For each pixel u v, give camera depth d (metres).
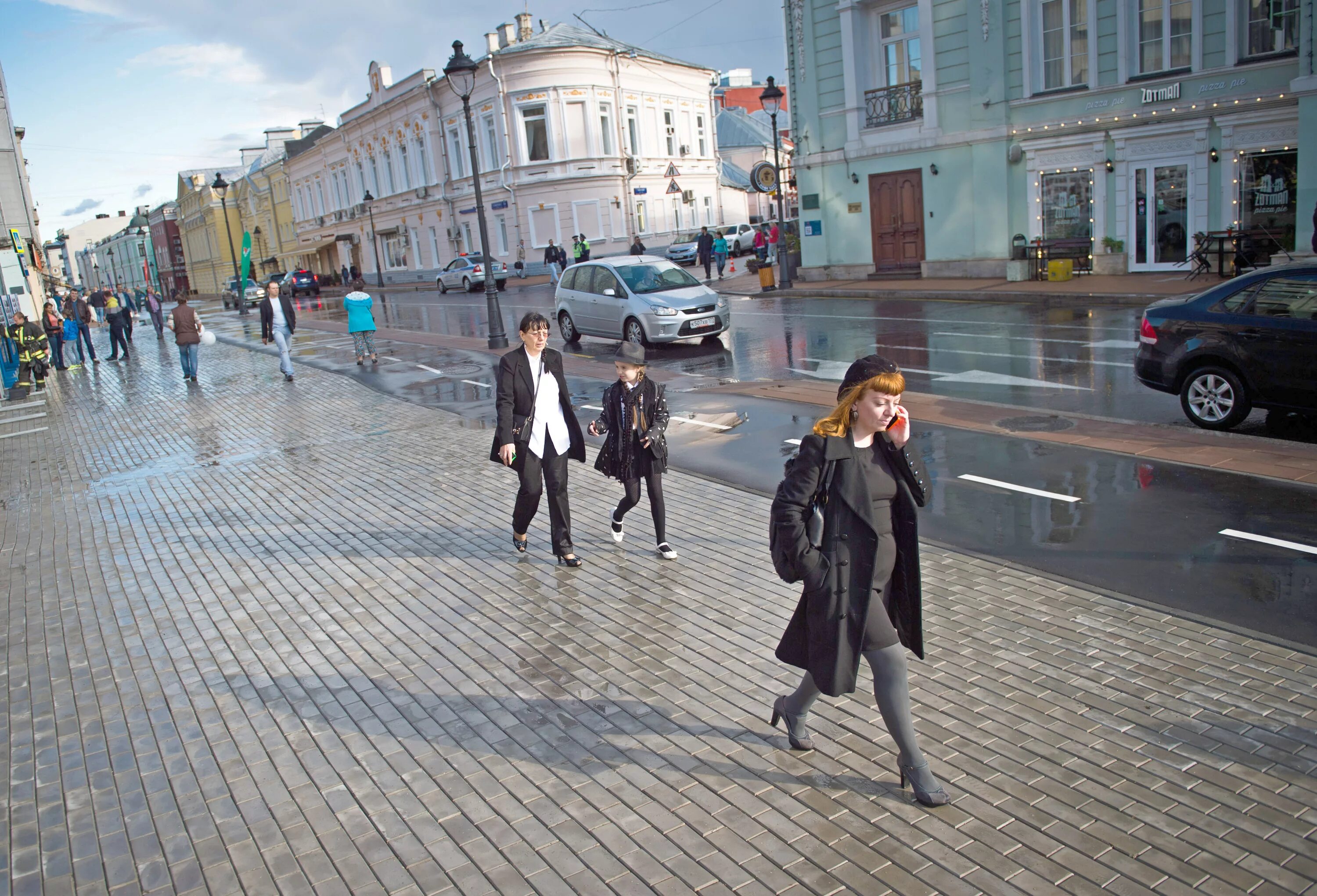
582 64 42.88
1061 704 4.15
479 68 43.38
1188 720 3.95
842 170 25.88
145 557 7.40
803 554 3.40
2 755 4.44
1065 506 6.78
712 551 6.50
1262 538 5.85
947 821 3.42
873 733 4.07
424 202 50.97
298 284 54.03
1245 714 3.96
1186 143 19.17
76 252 153.50
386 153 54.41
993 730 3.98
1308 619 4.77
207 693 4.95
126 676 5.23
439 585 6.29
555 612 5.66
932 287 22.14
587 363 16.06
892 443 3.44
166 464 10.91
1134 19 19.66
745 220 57.31
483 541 7.16
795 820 3.49
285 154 72.12
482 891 3.23
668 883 3.20
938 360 13.30
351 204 60.25
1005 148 22.09
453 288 42.56
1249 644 4.57
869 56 24.84
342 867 3.42
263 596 6.34
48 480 10.55
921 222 24.52
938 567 5.87
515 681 4.80
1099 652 4.61
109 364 23.58
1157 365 8.92
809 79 26.00
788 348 15.93
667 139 48.31
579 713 4.43
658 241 47.38
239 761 4.23
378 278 52.81
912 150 24.06
